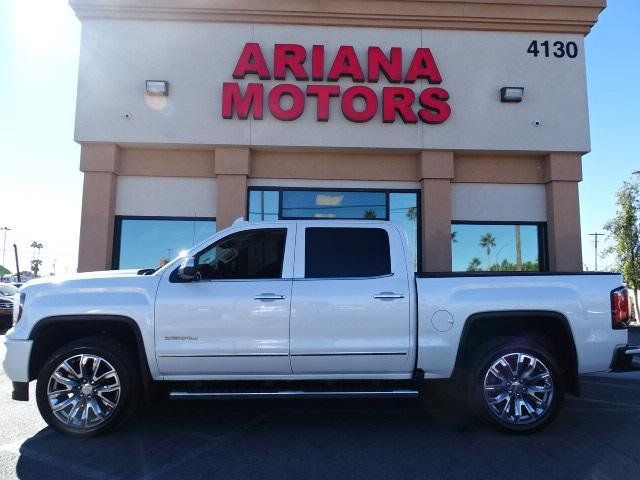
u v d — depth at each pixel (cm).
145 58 1034
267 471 430
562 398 510
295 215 1061
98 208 1016
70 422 504
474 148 1045
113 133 1019
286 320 511
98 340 513
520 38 1073
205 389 525
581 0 1065
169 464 445
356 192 1072
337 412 607
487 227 1081
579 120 1060
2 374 834
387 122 1034
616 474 423
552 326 542
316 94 1029
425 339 514
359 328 513
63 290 520
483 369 512
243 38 1047
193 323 509
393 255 537
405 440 505
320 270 530
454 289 523
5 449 479
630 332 1822
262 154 1061
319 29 1056
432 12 1054
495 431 529
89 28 1034
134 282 524
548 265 1073
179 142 1020
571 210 1054
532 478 416
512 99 1047
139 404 591
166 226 1057
